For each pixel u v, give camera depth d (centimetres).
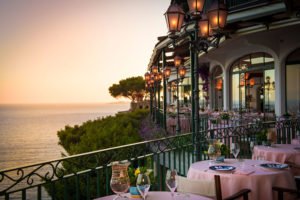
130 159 372
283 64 1205
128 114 2061
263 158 394
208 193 275
